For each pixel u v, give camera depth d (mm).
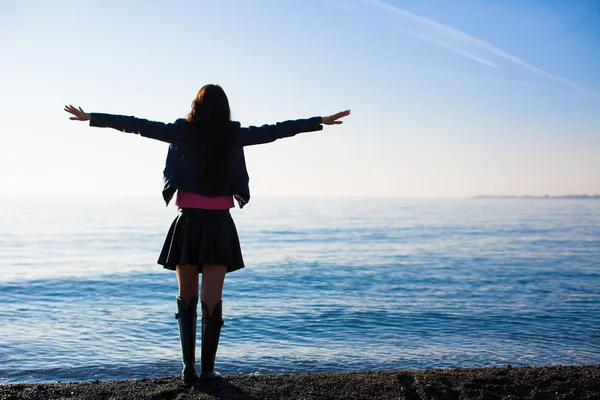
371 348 7324
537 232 49750
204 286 3338
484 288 14562
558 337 8164
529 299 12406
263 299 12258
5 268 19516
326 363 6410
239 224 63438
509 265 21359
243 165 3275
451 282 15922
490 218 91438
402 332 8539
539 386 3471
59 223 62062
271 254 26078
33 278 16375
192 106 3248
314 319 9656
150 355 6641
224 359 6531
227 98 3264
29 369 5816
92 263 21531
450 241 36938
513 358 6758
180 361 6277
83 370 5812
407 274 17984
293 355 6820
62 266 20297
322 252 27438
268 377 3590
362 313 10297
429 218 89000
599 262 22781
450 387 3422
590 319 9750
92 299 12234
